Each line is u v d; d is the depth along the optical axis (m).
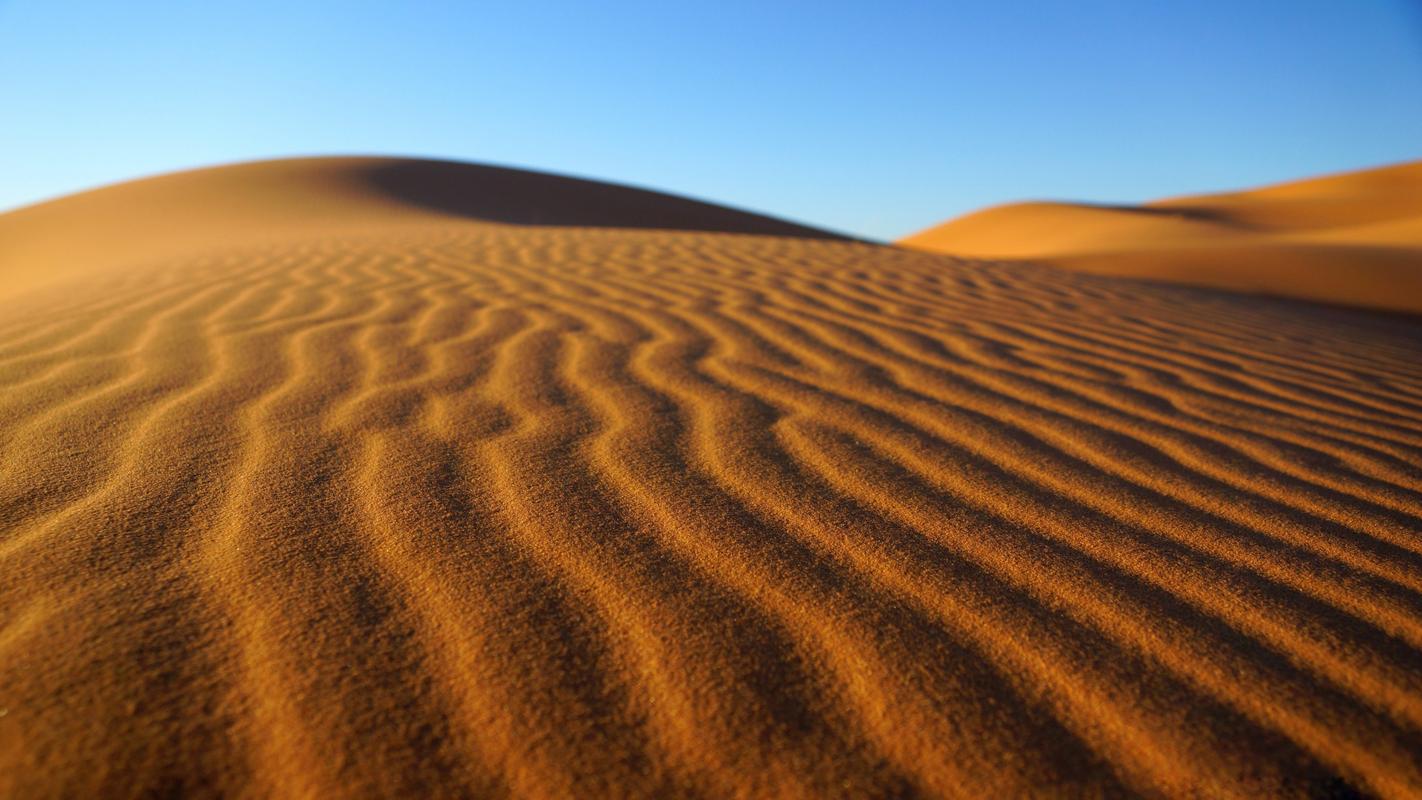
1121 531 1.63
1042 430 2.29
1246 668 1.17
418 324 3.36
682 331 3.41
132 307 3.72
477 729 1.01
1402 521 1.73
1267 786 0.96
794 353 3.11
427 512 1.58
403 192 25.12
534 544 1.47
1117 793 0.94
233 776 0.93
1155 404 2.64
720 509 1.65
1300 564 1.51
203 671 1.08
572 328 3.38
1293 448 2.23
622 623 1.23
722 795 0.92
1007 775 0.96
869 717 1.05
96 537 1.42
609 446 2.00
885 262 6.39
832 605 1.30
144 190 23.62
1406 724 1.07
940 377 2.85
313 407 2.23
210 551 1.39
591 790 0.92
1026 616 1.29
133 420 2.08
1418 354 4.28
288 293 4.11
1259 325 4.72
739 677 1.12
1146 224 32.62
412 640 1.17
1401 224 24.02
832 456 2.00
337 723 1.00
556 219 24.31
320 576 1.33
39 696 1.02
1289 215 41.53
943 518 1.65
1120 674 1.15
